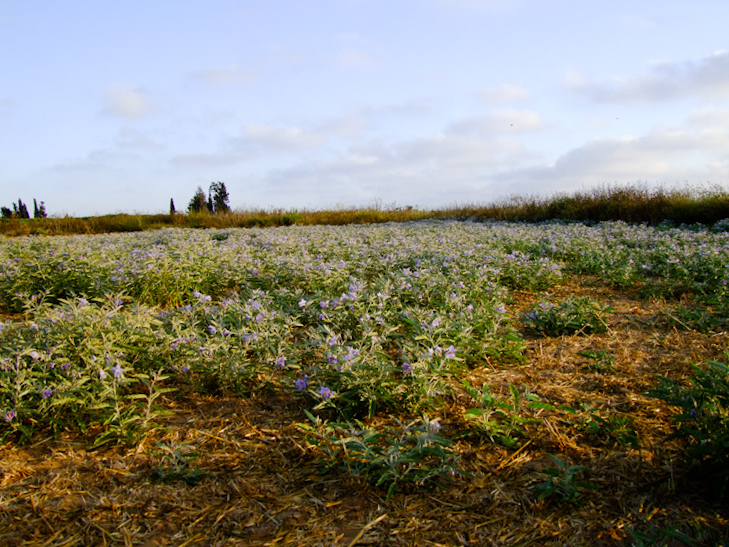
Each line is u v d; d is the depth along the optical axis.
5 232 20.19
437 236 11.68
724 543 1.91
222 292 6.79
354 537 2.02
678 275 6.92
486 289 5.74
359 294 4.80
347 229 15.93
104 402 2.96
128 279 6.16
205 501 2.25
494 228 13.64
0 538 2.00
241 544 1.98
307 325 4.86
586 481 2.36
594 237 10.54
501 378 3.69
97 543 1.99
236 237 13.38
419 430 2.53
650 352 4.22
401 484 2.35
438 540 2.00
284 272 6.63
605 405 3.21
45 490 2.32
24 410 2.80
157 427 2.85
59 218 23.00
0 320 5.61
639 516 2.11
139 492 2.31
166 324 4.19
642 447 2.64
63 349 3.29
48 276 6.52
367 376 3.12
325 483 2.38
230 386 3.43
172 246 8.41
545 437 2.78
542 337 4.71
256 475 2.46
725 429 2.34
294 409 3.20
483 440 2.75
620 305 5.91
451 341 3.90
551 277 6.95
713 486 2.21
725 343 4.34
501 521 2.10
